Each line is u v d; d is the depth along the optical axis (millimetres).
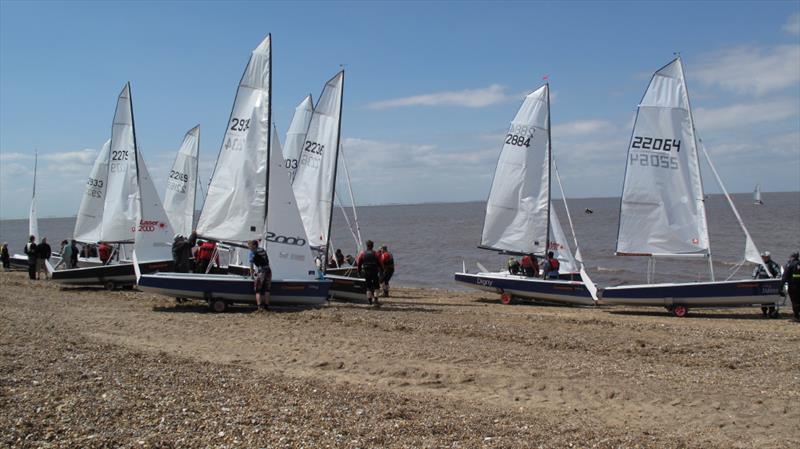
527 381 9953
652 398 9133
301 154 20469
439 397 8992
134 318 15250
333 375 10164
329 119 20141
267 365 10750
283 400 8125
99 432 6484
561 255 21328
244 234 17016
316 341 12727
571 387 9664
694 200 17844
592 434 7457
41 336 12062
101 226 23703
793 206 115375
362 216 166625
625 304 18047
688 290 17375
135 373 9180
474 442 6895
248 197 17016
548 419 8086
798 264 16500
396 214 181625
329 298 18531
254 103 17156
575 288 19578
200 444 6301
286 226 17062
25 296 19422
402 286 30547
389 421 7469
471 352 11898
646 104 18109
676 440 7383
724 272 33281
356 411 7801
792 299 16609
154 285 16141
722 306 17297
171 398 7871
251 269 16547
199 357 11203
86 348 10984
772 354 12016
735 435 7652
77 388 8117
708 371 10750
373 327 14383
